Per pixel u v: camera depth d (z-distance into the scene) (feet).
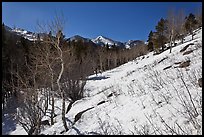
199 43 75.51
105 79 113.50
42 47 47.78
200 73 35.78
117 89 52.24
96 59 162.61
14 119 59.52
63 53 44.21
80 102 53.16
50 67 46.42
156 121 27.40
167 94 33.55
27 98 44.65
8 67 73.51
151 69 70.18
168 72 47.39
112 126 32.27
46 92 51.60
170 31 151.74
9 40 86.79
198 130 20.20
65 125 37.68
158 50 170.81
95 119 37.99
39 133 40.60
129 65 167.94
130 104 37.91
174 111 27.12
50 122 48.42
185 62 49.67
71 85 65.26
